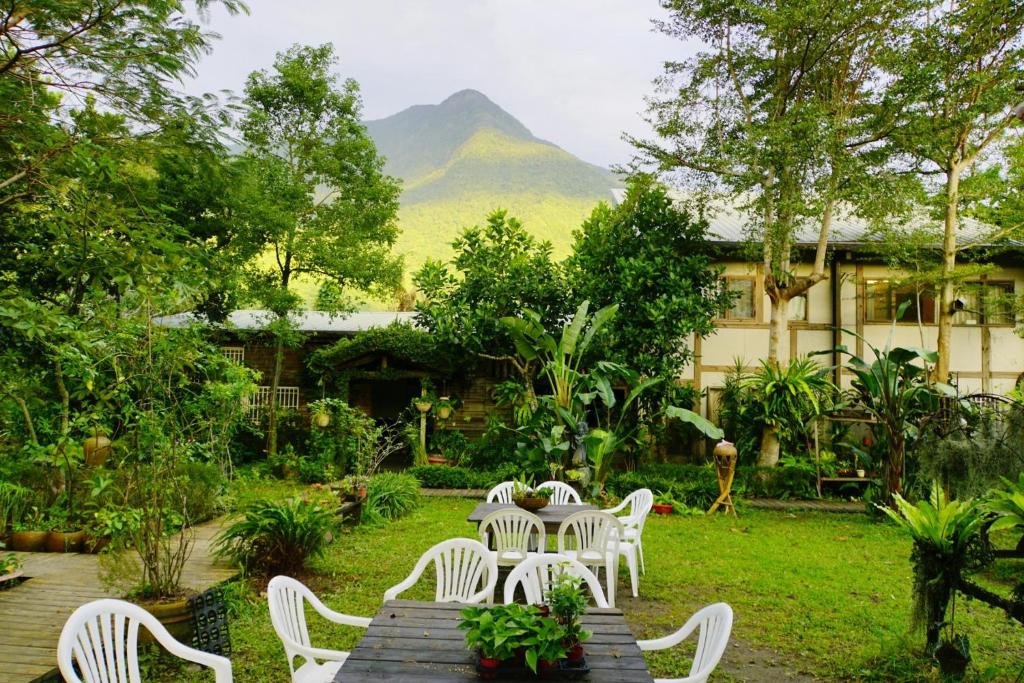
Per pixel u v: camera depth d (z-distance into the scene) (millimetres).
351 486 10102
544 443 12281
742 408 14422
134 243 5465
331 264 15516
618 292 14297
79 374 7238
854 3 12727
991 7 12656
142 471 5629
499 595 6559
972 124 13672
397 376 15883
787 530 10438
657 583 7379
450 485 13914
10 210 6297
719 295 14867
